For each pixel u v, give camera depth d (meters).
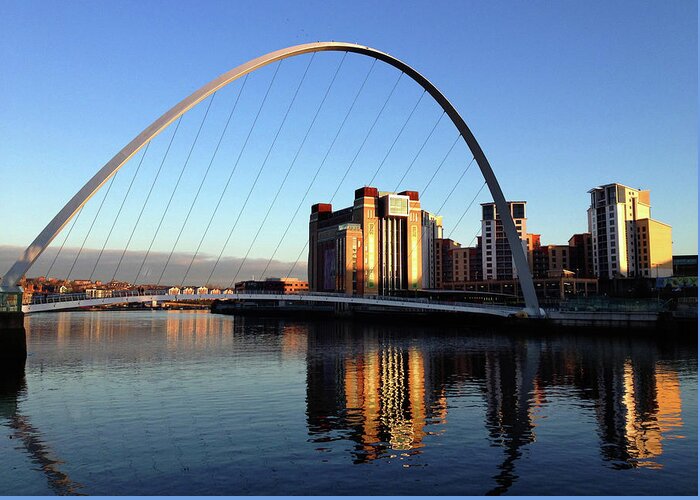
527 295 78.56
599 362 44.06
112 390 32.47
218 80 50.91
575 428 22.69
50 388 33.38
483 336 77.19
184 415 25.48
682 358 46.06
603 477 16.81
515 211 168.75
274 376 38.25
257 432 22.27
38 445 20.67
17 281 43.47
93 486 16.36
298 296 76.44
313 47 55.94
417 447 20.05
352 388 32.88
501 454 19.19
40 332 93.88
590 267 161.50
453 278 183.00
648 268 141.75
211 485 16.36
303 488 16.06
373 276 168.00
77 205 45.38
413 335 81.38
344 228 167.12
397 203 172.88
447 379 36.38
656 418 24.41
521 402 28.19
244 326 116.94
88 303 54.00
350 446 20.23
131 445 20.56
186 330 101.25
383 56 60.72
